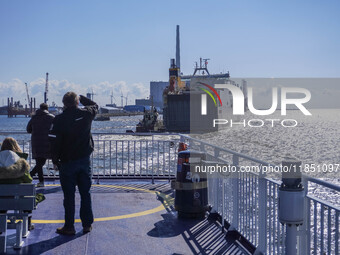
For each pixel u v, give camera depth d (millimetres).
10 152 4984
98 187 9094
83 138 5504
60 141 5391
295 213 3400
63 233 5645
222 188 5926
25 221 5492
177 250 5020
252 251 4945
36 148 8789
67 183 5531
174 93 143875
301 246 3607
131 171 32781
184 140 8828
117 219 6461
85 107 5598
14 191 4859
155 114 139375
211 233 5730
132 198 7969
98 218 6523
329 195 26109
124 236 5590
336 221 3148
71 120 5391
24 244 5199
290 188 3430
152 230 5887
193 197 6414
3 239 4844
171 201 7699
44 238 5469
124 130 159875
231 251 4957
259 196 4625
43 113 8742
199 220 6441
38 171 8930
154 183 9555
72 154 5465
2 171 4879
